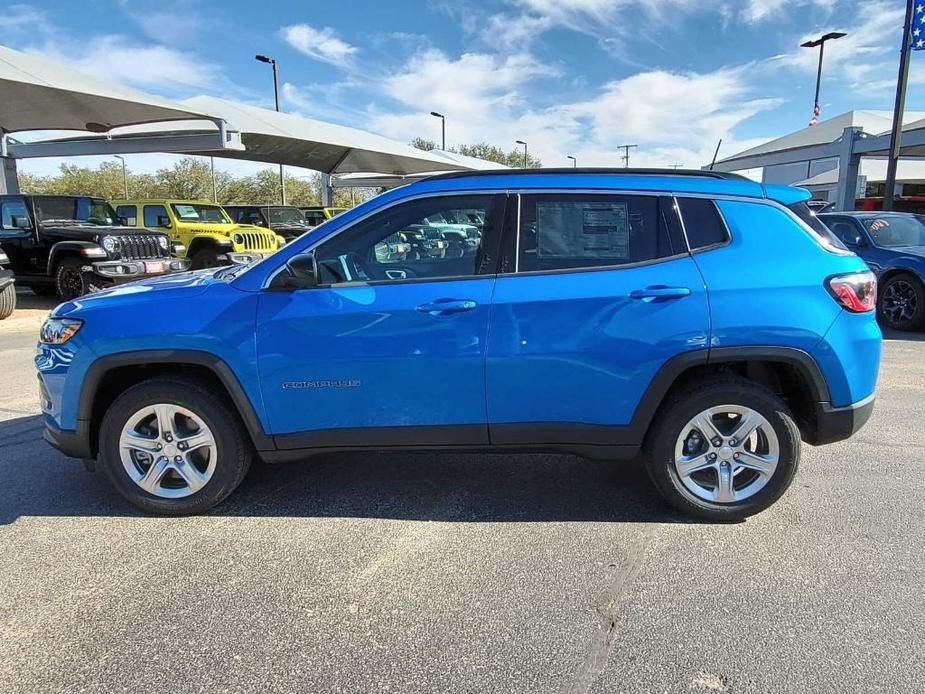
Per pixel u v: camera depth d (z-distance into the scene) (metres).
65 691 2.26
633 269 3.27
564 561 3.10
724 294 3.21
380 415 3.37
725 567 3.03
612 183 3.35
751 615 2.67
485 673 2.35
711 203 3.32
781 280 3.22
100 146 16.62
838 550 3.17
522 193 3.37
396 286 3.32
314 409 3.37
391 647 2.49
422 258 3.43
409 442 3.41
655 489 3.90
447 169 30.72
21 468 4.24
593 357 3.25
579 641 2.52
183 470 3.52
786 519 3.50
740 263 3.25
